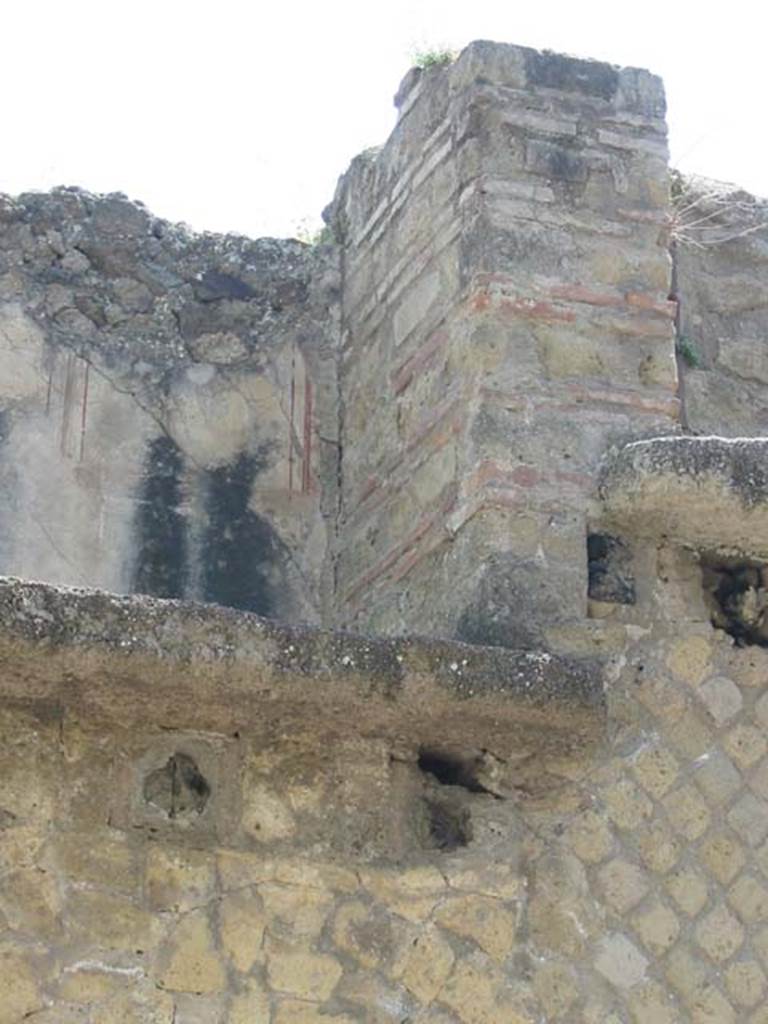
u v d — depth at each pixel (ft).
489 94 29.60
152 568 30.63
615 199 29.60
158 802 26.02
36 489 30.40
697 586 28.48
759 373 31.53
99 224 31.89
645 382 29.04
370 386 31.37
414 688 26.11
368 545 30.71
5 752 25.59
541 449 28.37
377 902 26.27
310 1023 25.68
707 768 27.71
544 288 28.99
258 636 25.62
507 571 27.78
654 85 30.19
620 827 27.25
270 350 32.04
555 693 26.63
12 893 25.23
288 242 32.68
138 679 25.36
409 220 30.94
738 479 27.66
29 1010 24.93
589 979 26.63
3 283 31.19
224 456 31.37
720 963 27.12
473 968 26.32
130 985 25.29
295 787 26.43
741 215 32.04
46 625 24.86
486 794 27.07
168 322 31.73
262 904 25.93
